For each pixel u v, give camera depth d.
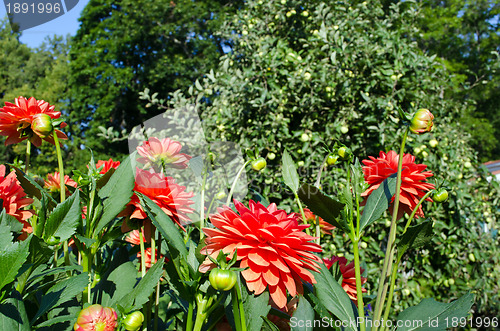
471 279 2.63
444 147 2.75
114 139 3.07
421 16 3.26
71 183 1.14
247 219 0.66
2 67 19.12
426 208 2.48
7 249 0.54
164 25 10.35
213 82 3.14
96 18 12.55
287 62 3.07
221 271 0.57
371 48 2.85
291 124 3.13
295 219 0.73
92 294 0.81
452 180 2.64
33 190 0.78
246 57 3.34
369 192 0.96
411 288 2.51
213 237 0.68
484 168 2.90
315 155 2.70
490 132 13.12
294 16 3.47
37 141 0.93
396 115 2.75
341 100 2.97
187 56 11.22
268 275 0.65
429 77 2.99
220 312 0.75
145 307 0.76
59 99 14.74
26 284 0.69
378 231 2.61
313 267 0.69
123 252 0.89
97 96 11.34
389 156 1.00
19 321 0.58
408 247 0.75
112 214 0.73
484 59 13.34
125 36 10.82
